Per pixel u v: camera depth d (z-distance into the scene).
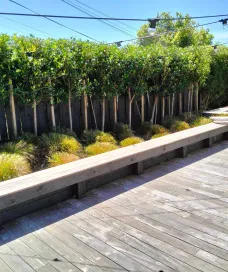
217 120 5.12
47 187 2.43
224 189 2.89
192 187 2.95
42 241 2.01
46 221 2.30
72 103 4.70
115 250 1.88
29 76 3.81
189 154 4.23
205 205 2.52
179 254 1.82
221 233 2.06
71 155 3.44
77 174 2.66
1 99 3.68
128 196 2.75
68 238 2.04
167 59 5.52
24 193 2.26
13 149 3.34
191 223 2.21
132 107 5.64
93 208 2.51
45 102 4.30
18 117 4.08
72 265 1.74
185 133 4.32
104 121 5.09
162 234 2.06
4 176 2.70
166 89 5.80
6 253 1.87
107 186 3.02
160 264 1.73
